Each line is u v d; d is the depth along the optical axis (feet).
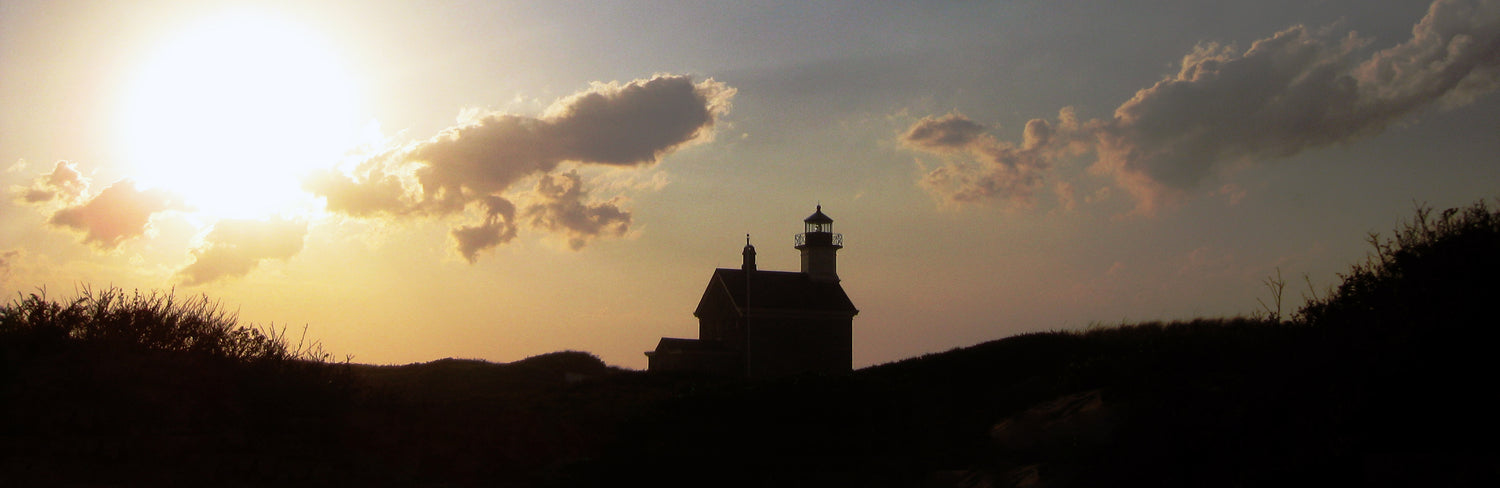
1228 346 52.34
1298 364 38.14
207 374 47.32
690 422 66.85
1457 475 27.53
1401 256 39.58
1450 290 36.11
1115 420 46.39
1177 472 35.78
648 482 47.06
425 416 54.39
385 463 44.47
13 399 39.68
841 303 213.25
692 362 197.16
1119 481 37.01
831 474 49.03
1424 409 32.24
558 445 55.16
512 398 91.81
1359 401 33.30
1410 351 33.83
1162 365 52.42
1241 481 32.45
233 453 40.34
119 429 39.63
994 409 62.34
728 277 212.84
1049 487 38.81
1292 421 34.71
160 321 50.65
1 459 34.68
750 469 50.34
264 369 50.67
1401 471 28.89
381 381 100.27
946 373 86.58
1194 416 38.96
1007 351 90.33
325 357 55.83
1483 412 31.24
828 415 67.10
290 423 46.09
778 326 203.72
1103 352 77.25
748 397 71.31
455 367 134.41
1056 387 60.90
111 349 46.78
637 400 90.07
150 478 35.50
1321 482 30.30
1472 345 32.99
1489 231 37.17
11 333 45.11
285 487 37.93
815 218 224.33
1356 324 38.09
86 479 34.27
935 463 49.24
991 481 41.78
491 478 46.34
